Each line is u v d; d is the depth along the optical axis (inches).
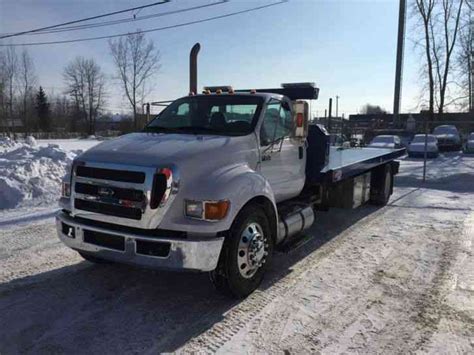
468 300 170.2
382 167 363.6
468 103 1217.4
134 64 2031.3
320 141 243.3
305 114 199.8
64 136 2236.7
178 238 145.9
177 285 182.2
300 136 201.5
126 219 149.9
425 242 253.1
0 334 139.3
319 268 206.5
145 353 129.8
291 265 210.5
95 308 159.6
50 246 229.9
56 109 2915.8
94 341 136.3
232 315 155.6
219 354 129.7
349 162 289.7
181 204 150.3
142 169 146.8
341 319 153.6
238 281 163.8
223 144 170.4
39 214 297.9
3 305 159.8
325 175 239.1
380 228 288.0
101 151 165.6
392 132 1165.1
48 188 357.1
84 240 161.5
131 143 172.6
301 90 247.8
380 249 238.7
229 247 158.6
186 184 151.2
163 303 164.9
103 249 156.5
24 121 2416.3
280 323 150.0
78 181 162.1
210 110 205.3
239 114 196.5
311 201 246.5
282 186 209.0
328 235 268.7
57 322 148.2
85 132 2561.5
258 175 175.2
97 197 156.3
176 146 164.1
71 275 190.7
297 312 158.6
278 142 202.7
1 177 339.3
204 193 150.3
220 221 150.2
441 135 1087.6
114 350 131.3
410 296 174.1
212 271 161.6
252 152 183.5
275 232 187.8
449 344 136.9
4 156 439.2
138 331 143.2
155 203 145.6
